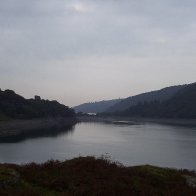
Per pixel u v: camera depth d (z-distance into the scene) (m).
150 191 13.29
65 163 15.06
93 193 12.43
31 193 11.90
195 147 98.19
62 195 12.29
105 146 100.06
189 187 14.77
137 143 108.88
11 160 71.62
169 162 70.25
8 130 161.62
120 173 14.35
